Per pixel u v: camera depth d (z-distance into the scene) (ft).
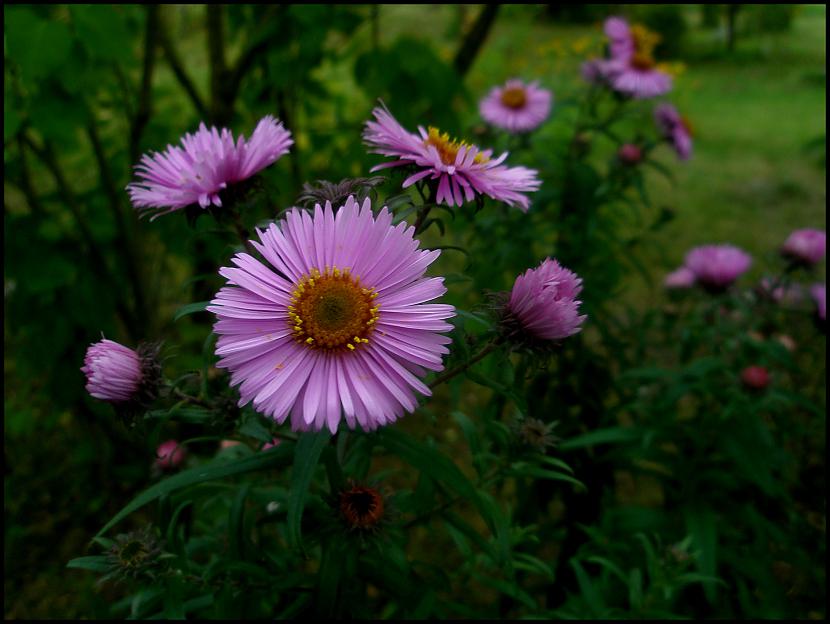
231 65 1.17
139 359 0.42
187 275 1.43
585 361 0.95
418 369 0.37
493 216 0.88
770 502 0.92
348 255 0.39
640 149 0.94
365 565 0.54
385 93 0.93
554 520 1.05
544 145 0.99
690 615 0.84
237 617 0.52
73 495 1.14
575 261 0.95
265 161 0.43
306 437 0.41
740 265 0.83
